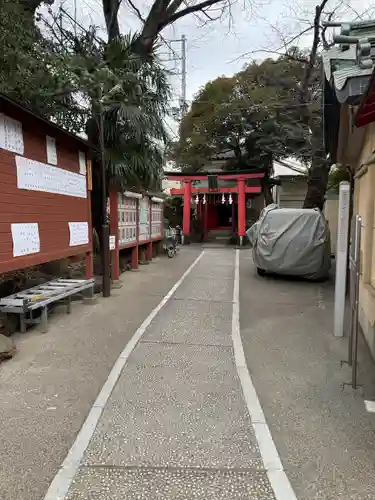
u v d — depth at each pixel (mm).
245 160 22766
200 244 21188
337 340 5523
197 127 22297
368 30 4988
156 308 7133
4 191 4906
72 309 7016
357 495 2512
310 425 3322
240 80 20438
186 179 20578
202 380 4164
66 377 4215
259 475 2688
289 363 4688
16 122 5152
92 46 8859
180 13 10219
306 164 20281
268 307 7410
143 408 3566
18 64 6625
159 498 2469
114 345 5191
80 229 7305
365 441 3096
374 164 5246
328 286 9469
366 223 5527
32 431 3197
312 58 11945
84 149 7527
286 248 9875
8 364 4551
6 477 2650
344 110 5773
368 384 4105
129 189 10555
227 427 3271
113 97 8680
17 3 6789
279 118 19656
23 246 5348
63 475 2668
